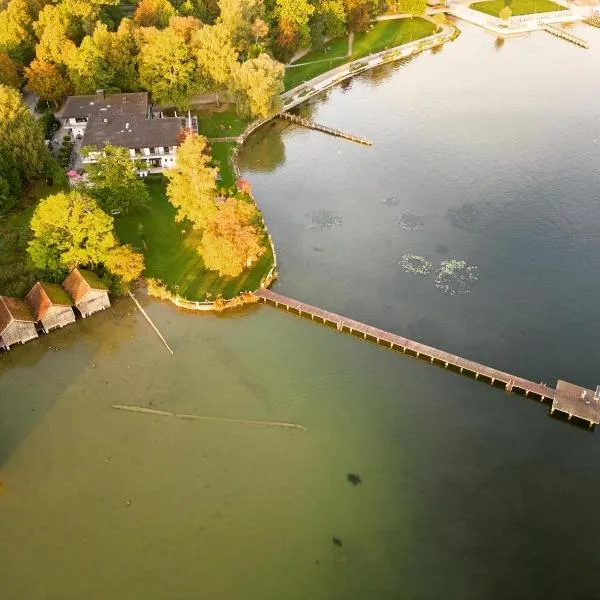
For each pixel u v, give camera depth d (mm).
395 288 95688
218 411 77250
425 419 76812
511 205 113250
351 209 113562
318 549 63750
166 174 98188
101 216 90000
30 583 61125
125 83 140125
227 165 124188
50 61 136125
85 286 87625
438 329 88438
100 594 60250
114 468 71062
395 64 170500
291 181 122125
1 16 140750
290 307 91375
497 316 90625
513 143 131750
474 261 100625
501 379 80062
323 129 139500
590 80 159500
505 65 169000
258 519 66250
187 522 66062
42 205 88125
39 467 71125
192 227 105500
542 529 65312
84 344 86188
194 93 137375
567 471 71000
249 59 138375
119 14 166500
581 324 89500
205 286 94250
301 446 73375
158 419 76250
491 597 60062
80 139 129500
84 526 65750
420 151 130625
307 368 83312
